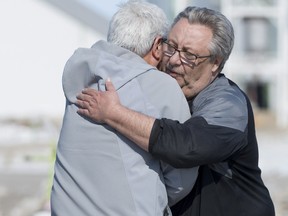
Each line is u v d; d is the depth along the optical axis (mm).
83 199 6098
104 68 6160
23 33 57250
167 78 6180
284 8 55656
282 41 55938
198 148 5938
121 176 6004
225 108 6246
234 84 6688
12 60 57156
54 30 57281
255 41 55688
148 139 5910
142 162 6043
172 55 6387
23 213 20000
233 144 6168
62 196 6180
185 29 6348
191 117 6270
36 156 33688
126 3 6367
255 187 6566
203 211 6391
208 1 54438
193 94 6500
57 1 57094
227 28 6402
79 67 6223
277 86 55969
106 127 6059
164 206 6141
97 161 6059
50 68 57344
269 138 45344
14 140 41812
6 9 57156
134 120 5941
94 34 57406
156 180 6055
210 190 6410
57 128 45875
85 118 6148
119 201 5988
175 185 6203
